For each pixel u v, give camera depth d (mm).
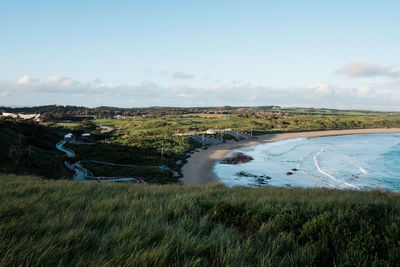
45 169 43469
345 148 96000
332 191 11758
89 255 2996
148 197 7820
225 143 118188
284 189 12523
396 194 11375
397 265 3227
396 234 3943
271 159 76375
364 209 5684
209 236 4004
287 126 183625
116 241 3500
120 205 6168
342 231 4203
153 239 3730
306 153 86625
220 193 10008
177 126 158500
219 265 3072
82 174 49344
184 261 2986
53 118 180625
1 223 3955
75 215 4898
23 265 2701
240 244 3691
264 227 4613
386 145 102625
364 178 49625
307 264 3207
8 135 60906
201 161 74062
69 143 90938
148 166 58031
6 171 33719
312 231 4324
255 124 184500
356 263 3209
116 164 60750
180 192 9859
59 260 2855
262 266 2914
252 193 10000
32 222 4176
